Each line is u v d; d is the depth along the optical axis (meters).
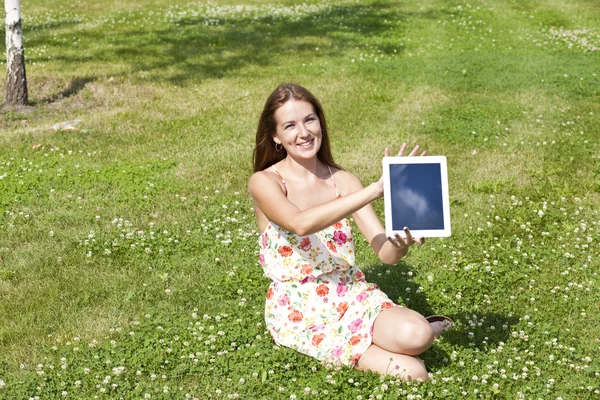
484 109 11.02
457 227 7.12
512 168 8.69
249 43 15.30
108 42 15.40
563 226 7.11
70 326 5.39
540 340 5.13
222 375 4.70
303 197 4.78
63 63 13.73
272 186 4.64
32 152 9.29
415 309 5.60
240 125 10.43
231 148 9.45
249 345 4.98
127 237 6.85
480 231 7.01
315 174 4.86
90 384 4.60
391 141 9.68
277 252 4.77
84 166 8.77
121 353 4.90
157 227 7.09
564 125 10.30
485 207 7.59
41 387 4.55
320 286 4.74
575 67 13.55
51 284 6.02
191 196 7.86
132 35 15.98
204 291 5.88
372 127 10.28
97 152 9.31
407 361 4.50
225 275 6.12
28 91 12.02
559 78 12.77
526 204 7.71
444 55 14.43
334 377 4.52
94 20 17.73
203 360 4.80
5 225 7.14
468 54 14.48
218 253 6.55
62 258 6.46
